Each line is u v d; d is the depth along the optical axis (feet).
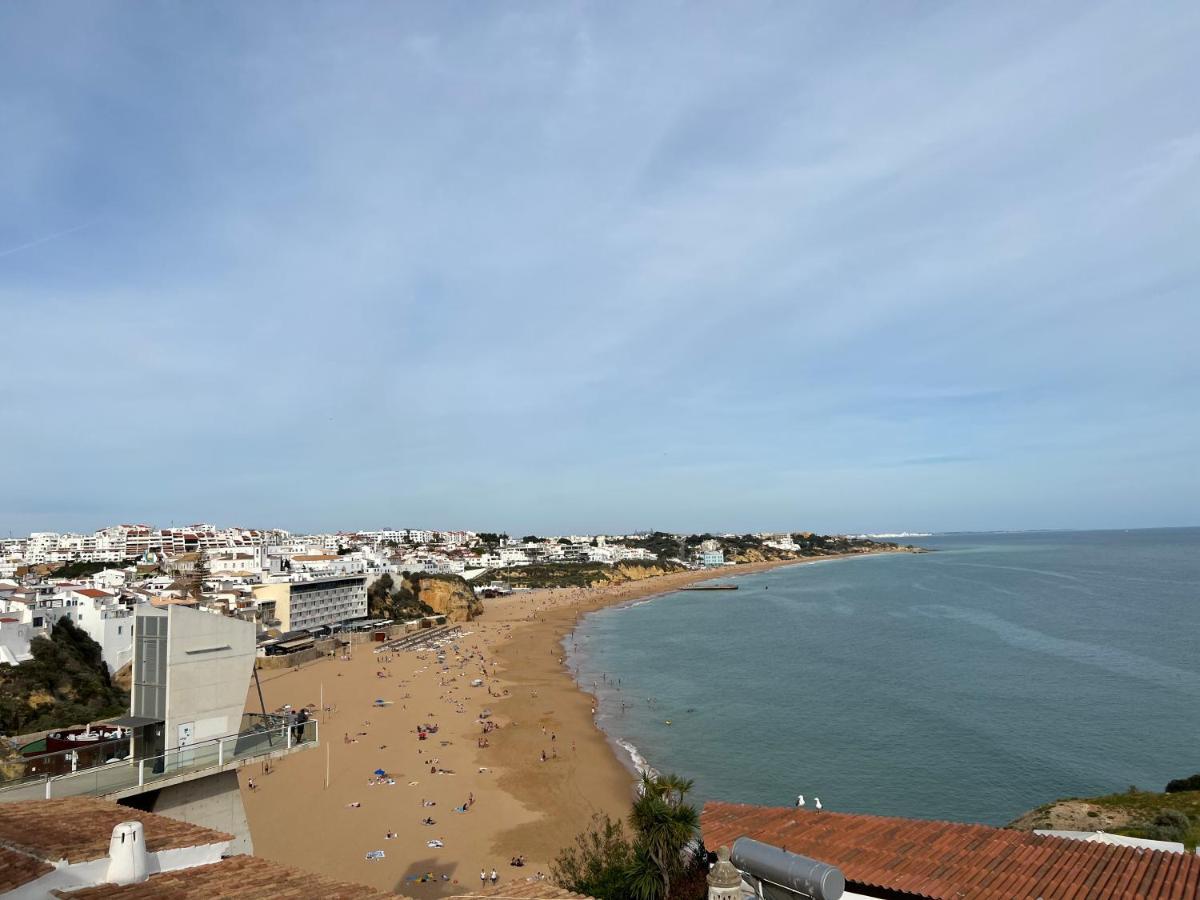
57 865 35.55
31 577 379.76
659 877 71.41
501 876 134.51
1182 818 105.29
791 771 191.72
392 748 216.33
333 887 39.50
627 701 276.21
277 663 346.95
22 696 208.64
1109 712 237.04
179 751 62.08
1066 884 56.44
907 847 64.75
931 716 237.86
